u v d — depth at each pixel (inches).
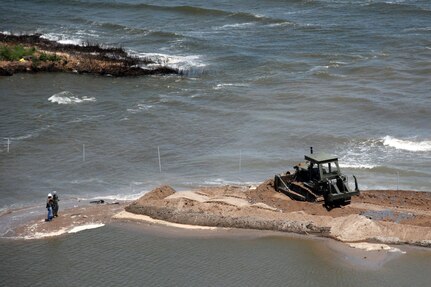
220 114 5339.6
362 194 3624.5
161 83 6215.6
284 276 2864.2
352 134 4803.2
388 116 5142.7
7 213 3560.5
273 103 5561.0
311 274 2876.5
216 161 4382.4
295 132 4877.0
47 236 3245.6
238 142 4739.2
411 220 3262.8
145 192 3885.3
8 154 4512.8
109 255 3056.1
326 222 3243.1
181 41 7716.5
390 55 6801.2
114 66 6643.7
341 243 3122.5
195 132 4955.7
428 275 2844.5
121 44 7687.0
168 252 3085.6
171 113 5378.9
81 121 5187.0
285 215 3321.9
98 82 6245.1
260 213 3348.9
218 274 2886.3
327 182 3422.7
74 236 3243.1
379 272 2881.4
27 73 6441.9
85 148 4640.8
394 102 5423.2
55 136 4859.7
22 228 3346.5
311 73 6333.7
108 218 3444.9
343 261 2977.4
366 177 4057.6
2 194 3855.8
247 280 2834.6
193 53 7268.7
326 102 5506.9
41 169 4264.3
